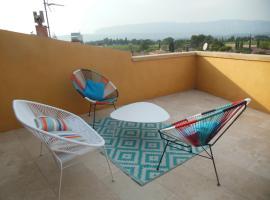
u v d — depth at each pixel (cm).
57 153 156
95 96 310
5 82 270
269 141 252
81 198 163
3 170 197
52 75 302
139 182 179
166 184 178
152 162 209
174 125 180
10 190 172
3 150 233
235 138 258
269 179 184
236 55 384
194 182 180
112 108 367
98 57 338
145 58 389
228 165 204
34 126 154
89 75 318
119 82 370
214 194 167
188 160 212
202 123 165
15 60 270
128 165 204
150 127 292
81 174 192
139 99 405
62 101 319
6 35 259
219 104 390
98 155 221
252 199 162
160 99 419
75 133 192
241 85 388
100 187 175
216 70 430
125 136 266
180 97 432
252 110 364
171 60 430
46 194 168
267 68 345
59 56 302
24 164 207
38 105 199
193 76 482
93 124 298
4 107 275
